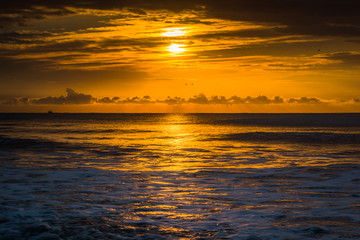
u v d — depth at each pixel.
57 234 8.00
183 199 11.45
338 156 23.11
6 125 75.69
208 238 7.79
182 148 28.98
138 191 12.67
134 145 31.58
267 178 15.38
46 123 89.62
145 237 7.87
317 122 92.88
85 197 11.66
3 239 7.63
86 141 35.41
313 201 11.08
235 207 10.39
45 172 16.86
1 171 17.09
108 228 8.45
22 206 10.38
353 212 9.71
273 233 8.05
